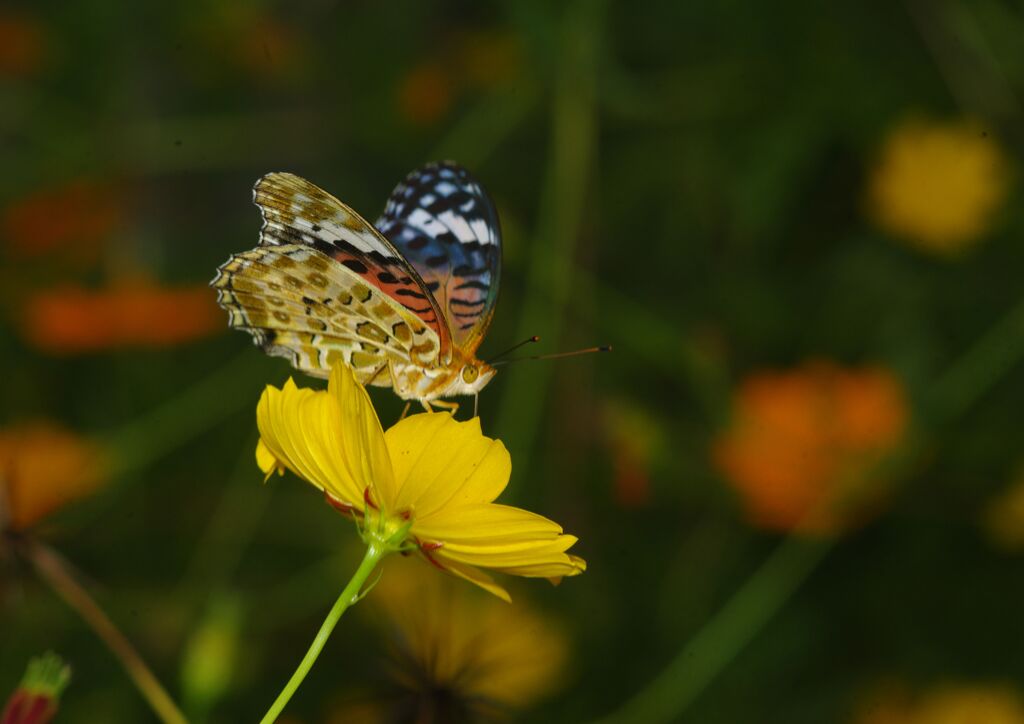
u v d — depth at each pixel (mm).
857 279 773
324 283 613
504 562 567
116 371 836
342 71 962
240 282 610
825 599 763
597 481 748
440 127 916
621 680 738
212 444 826
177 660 731
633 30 790
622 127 789
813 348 776
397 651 587
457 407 628
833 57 774
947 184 766
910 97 775
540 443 757
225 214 1053
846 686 752
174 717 605
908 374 745
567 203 729
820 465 708
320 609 734
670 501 753
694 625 746
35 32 903
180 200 1042
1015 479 745
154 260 901
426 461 564
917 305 763
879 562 762
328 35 971
